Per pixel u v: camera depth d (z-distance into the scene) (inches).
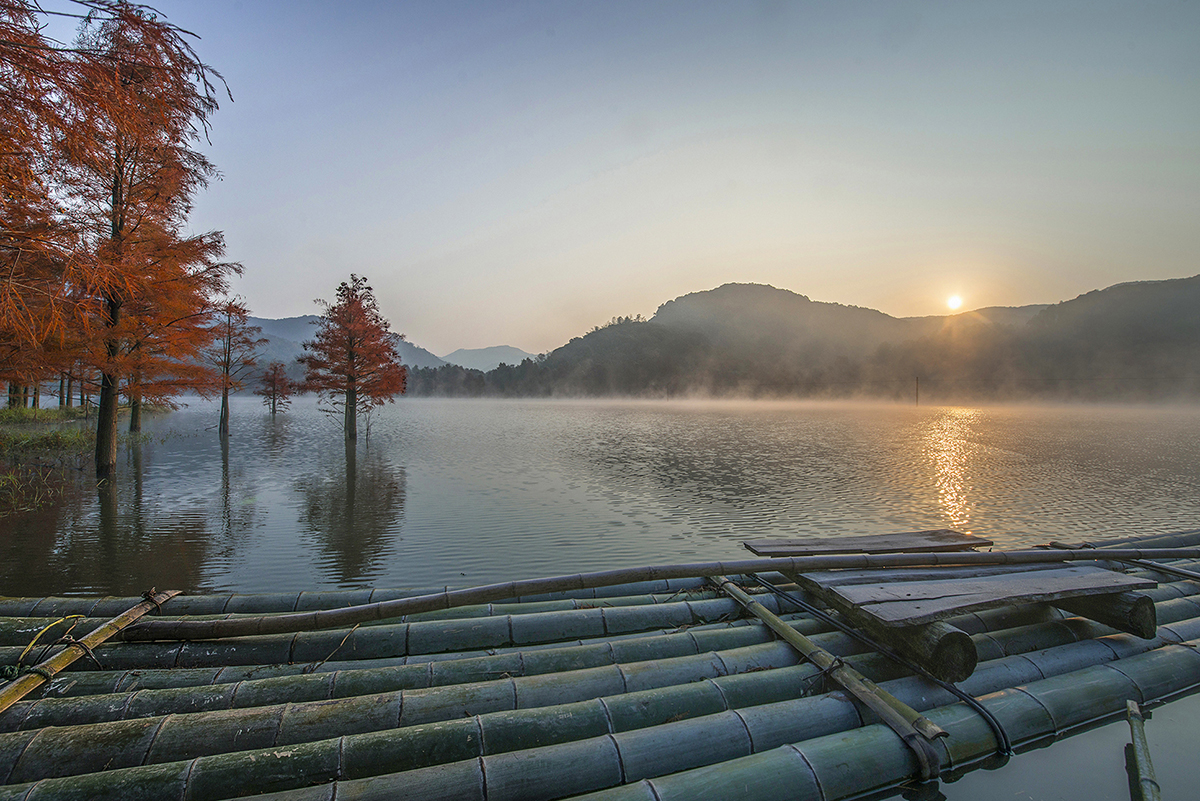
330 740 151.3
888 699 174.2
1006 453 1055.6
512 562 389.7
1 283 227.6
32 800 131.3
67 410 1237.1
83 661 199.6
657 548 425.7
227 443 1095.0
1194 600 279.6
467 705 171.9
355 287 1152.8
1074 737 186.7
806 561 260.1
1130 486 705.0
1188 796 156.6
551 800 142.3
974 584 224.2
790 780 147.6
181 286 625.9
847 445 1192.2
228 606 253.0
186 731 155.4
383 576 357.4
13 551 399.2
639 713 170.6
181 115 214.5
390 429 1581.0
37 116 193.5
